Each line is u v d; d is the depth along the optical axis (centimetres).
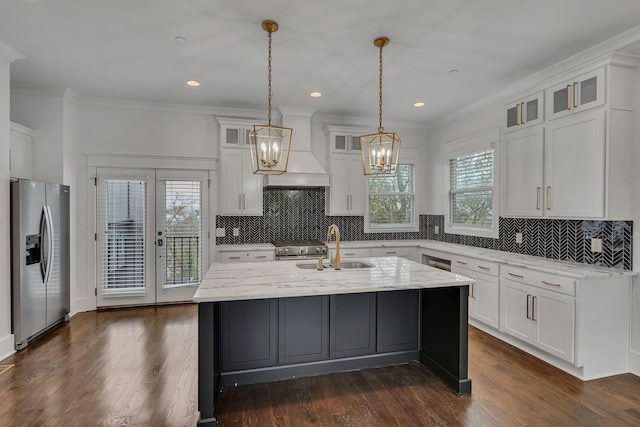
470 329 384
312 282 236
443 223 516
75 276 430
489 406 234
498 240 414
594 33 267
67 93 400
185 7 237
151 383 260
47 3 232
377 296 288
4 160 307
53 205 370
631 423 215
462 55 309
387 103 447
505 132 377
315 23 257
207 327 208
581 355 269
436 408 232
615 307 278
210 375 208
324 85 384
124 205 451
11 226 315
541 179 331
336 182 503
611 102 273
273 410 230
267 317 262
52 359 300
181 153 465
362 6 235
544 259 346
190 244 473
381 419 220
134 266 455
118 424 212
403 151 544
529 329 311
